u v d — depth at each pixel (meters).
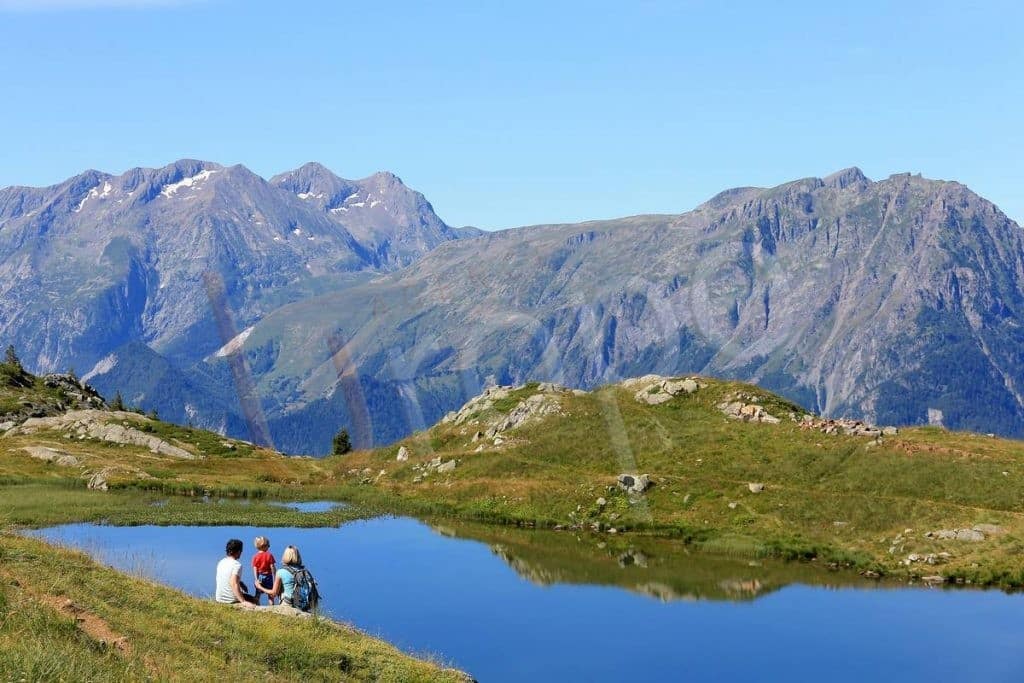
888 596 70.12
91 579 33.09
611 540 90.12
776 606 66.88
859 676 51.75
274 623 33.84
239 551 36.47
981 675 52.22
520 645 55.88
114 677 24.48
